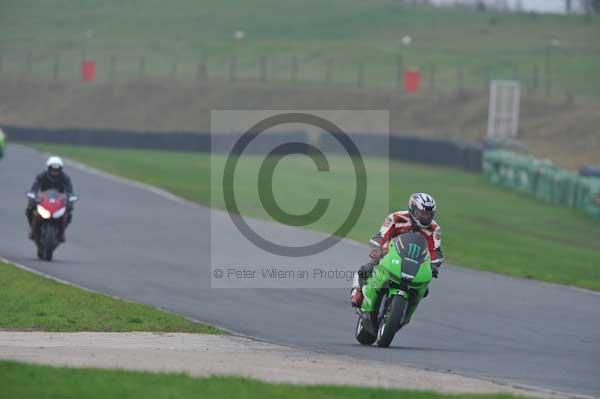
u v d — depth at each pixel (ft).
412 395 91.61
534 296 189.57
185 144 595.47
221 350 123.65
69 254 220.84
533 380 110.22
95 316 149.48
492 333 148.46
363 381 101.45
